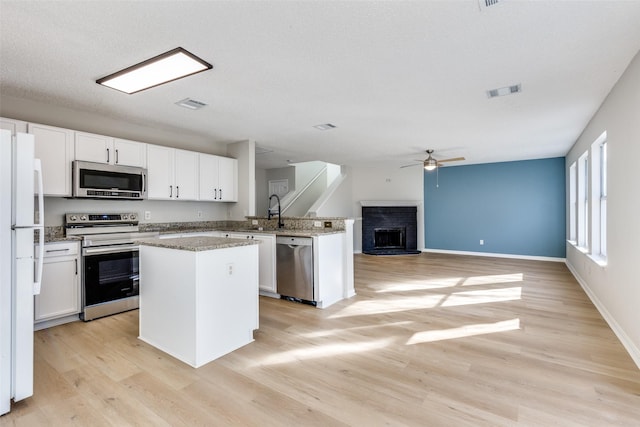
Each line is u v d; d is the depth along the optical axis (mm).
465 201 7863
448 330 2947
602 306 3387
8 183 1818
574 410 1773
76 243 3193
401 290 4422
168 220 4551
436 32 2025
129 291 3547
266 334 2885
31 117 3254
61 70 2555
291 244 3846
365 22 1913
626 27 1967
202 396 1928
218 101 3299
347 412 1776
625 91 2598
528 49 2248
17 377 1824
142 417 1736
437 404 1840
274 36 2066
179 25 1939
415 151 6148
